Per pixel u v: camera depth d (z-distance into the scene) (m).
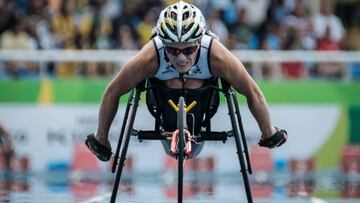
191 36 16.47
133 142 35.00
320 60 34.81
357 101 35.75
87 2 39.66
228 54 17.16
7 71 36.75
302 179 31.61
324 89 35.75
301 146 35.47
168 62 17.09
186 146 16.42
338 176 32.97
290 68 36.72
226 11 39.62
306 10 40.00
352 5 43.47
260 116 17.92
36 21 39.09
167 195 24.66
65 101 35.31
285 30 38.72
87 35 38.59
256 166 34.75
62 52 34.66
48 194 24.66
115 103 17.69
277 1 39.78
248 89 17.48
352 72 37.84
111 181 30.25
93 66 36.34
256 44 39.06
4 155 35.06
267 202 22.61
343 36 39.94
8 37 38.47
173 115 17.61
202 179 31.62
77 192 25.50
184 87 17.41
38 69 36.72
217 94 17.92
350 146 35.59
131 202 22.22
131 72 17.12
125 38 38.16
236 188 27.62
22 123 35.25
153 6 39.53
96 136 18.44
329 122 35.66
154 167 34.91
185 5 16.80
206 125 17.95
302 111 35.56
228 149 34.97
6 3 39.12
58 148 35.16
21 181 29.89
